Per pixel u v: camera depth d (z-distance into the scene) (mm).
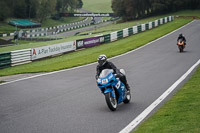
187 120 12000
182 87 19547
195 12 168875
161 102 16250
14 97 18781
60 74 28031
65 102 17047
